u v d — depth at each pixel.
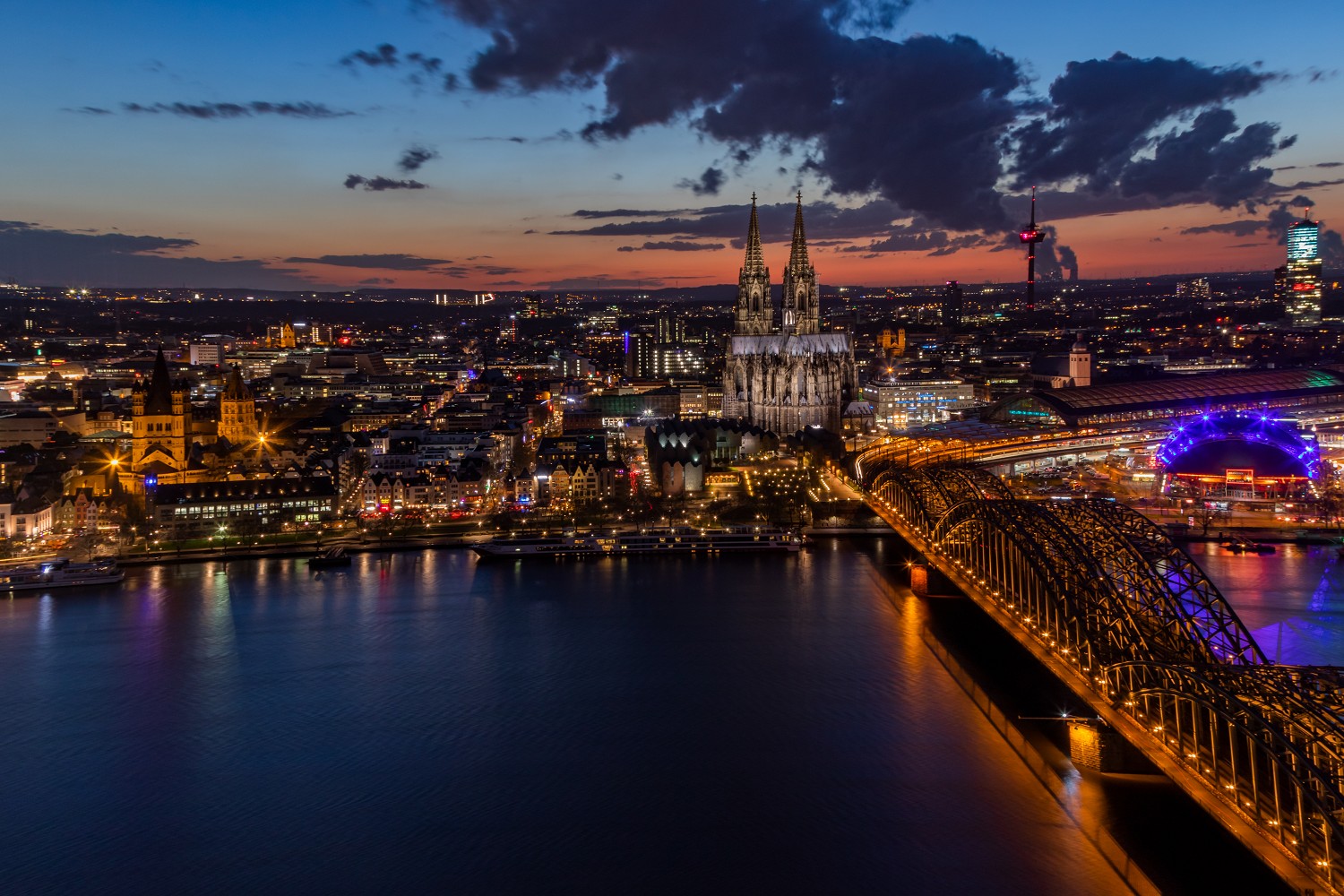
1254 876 142.38
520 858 155.12
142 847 160.12
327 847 159.12
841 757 184.25
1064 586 186.00
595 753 189.00
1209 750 141.12
